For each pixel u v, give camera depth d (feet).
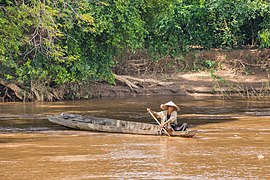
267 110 93.91
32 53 107.55
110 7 103.45
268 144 62.03
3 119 83.92
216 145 61.57
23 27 91.97
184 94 124.26
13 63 101.40
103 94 120.88
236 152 57.47
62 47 105.19
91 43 107.14
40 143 63.00
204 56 141.28
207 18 140.97
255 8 134.00
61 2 91.20
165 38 139.44
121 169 49.90
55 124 77.97
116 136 67.97
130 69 131.95
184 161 53.16
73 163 52.42
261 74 134.21
